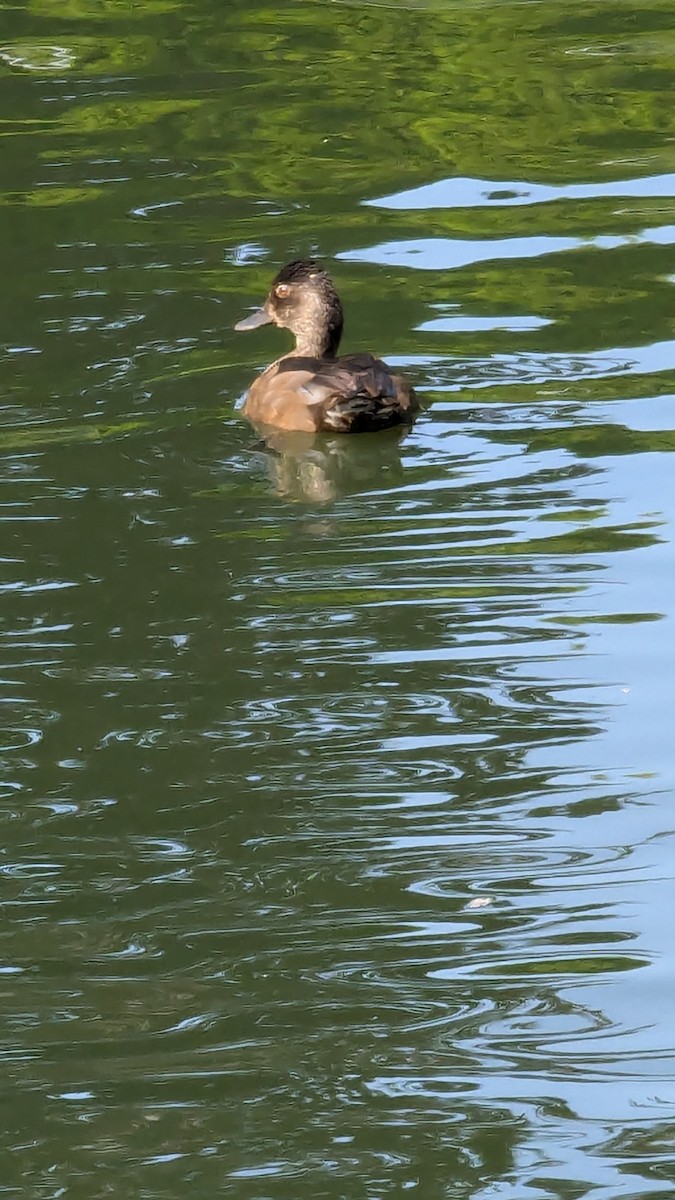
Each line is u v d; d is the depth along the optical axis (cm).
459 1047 931
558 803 1123
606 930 1012
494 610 1337
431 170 2289
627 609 1334
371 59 2706
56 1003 971
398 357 1778
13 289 1952
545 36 2805
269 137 2406
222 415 1666
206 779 1153
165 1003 968
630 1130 876
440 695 1238
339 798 1133
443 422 1636
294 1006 966
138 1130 882
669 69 2638
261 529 1462
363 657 1283
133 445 1606
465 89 2580
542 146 2367
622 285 1933
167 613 1341
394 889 1050
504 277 1967
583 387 1702
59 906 1046
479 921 1022
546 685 1246
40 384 1730
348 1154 865
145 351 1800
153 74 2653
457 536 1444
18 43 2800
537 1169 852
